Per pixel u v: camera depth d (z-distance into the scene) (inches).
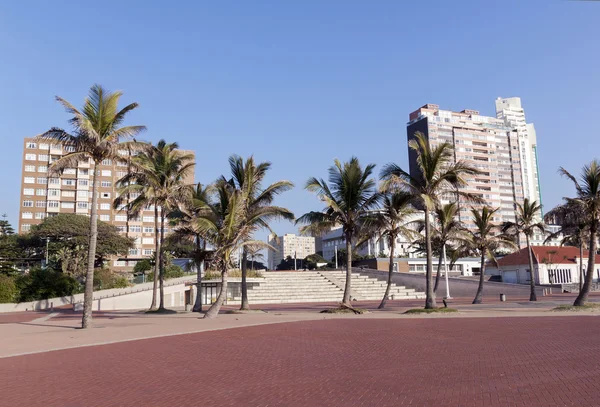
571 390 332.2
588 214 1135.0
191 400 334.6
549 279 2659.9
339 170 1224.2
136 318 1184.2
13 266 2381.9
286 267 5802.2
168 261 2501.2
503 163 5836.6
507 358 471.2
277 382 385.7
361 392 343.0
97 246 3174.2
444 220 1416.1
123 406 323.9
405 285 2504.9
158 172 1417.3
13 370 474.3
